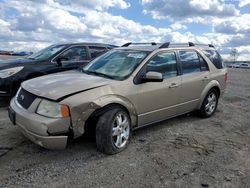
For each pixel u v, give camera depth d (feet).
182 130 18.72
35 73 23.68
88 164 13.16
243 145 16.43
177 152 14.97
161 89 16.85
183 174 12.53
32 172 12.22
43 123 12.45
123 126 14.79
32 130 12.84
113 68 16.63
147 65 16.38
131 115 15.35
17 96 15.08
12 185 11.14
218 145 16.25
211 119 21.80
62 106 12.66
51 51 26.32
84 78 15.21
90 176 12.06
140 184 11.57
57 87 13.62
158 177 12.19
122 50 18.38
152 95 16.31
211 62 21.85
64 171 12.42
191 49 20.34
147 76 15.47
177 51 18.94
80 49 27.14
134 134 17.53
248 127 20.22
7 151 14.11
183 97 18.80
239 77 60.03
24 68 23.31
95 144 15.34
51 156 13.83
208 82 21.04
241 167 13.44
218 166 13.44
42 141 12.65
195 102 20.21
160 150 15.15
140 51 17.46
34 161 13.24
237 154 14.99
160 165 13.34
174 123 20.25
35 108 13.12
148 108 16.26
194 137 17.44
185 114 21.61
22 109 13.67
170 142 16.40
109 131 13.84
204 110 21.39
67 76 15.84
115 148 14.24
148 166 13.19
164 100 17.22
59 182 11.50
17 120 13.79
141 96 15.66
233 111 24.97
